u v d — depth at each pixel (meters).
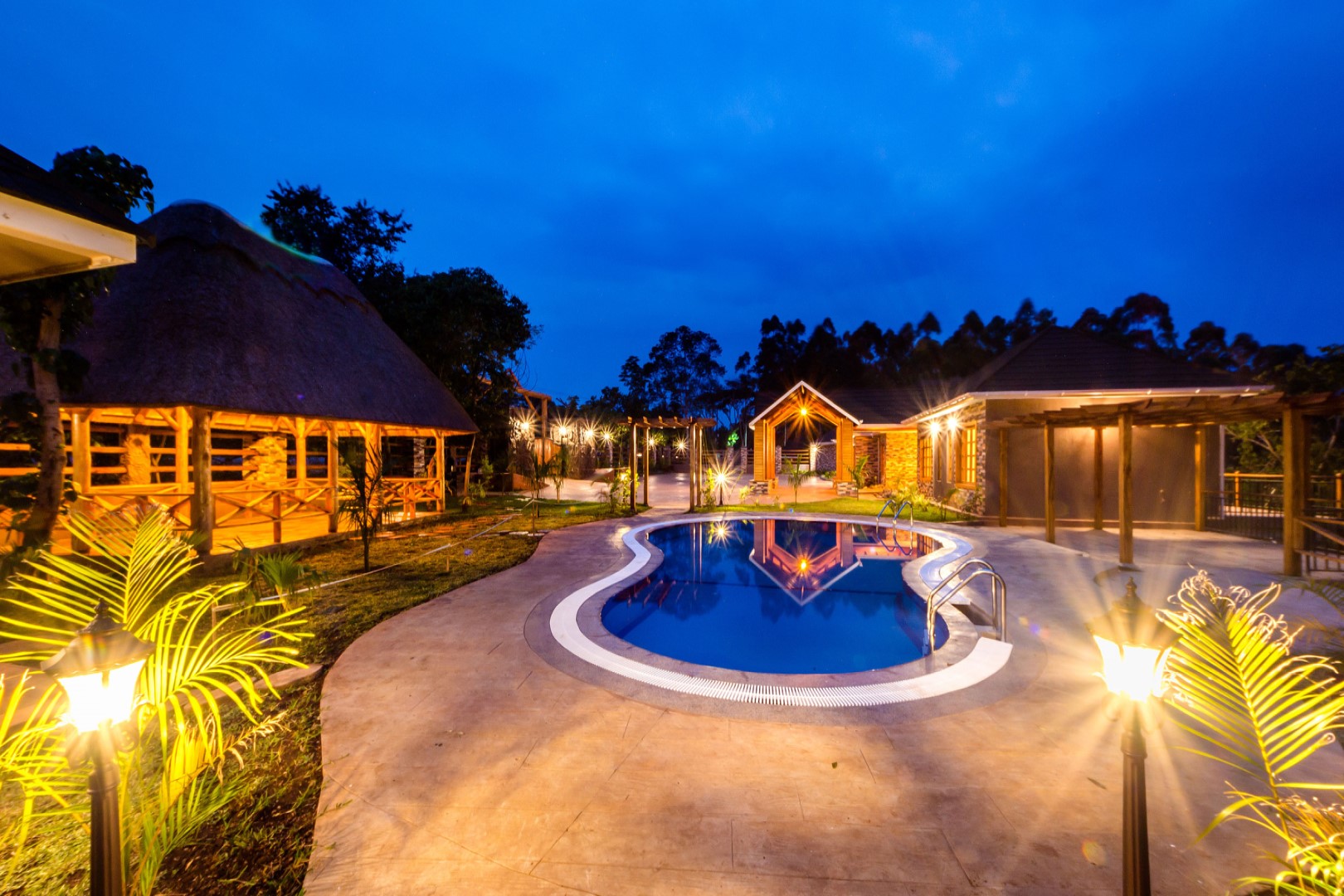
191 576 8.42
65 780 2.79
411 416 13.21
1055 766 3.47
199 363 8.59
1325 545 9.38
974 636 5.85
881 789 3.23
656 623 7.53
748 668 5.98
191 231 10.28
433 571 8.95
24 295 6.18
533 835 2.85
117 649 1.86
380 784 3.28
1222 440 13.77
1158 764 3.48
